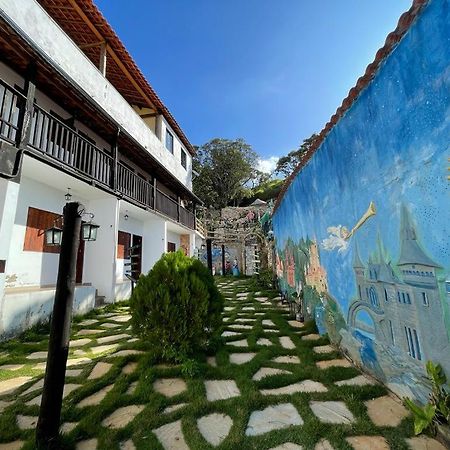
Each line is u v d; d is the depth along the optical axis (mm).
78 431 2229
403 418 2234
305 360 3650
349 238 3389
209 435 2180
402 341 2418
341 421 2264
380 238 2680
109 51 9766
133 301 3902
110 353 4148
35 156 5527
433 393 1989
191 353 3781
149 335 3734
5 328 4906
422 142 2025
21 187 6727
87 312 7172
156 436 2178
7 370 3732
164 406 2631
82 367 3660
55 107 7648
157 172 12023
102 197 8625
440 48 1807
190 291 3863
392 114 2354
